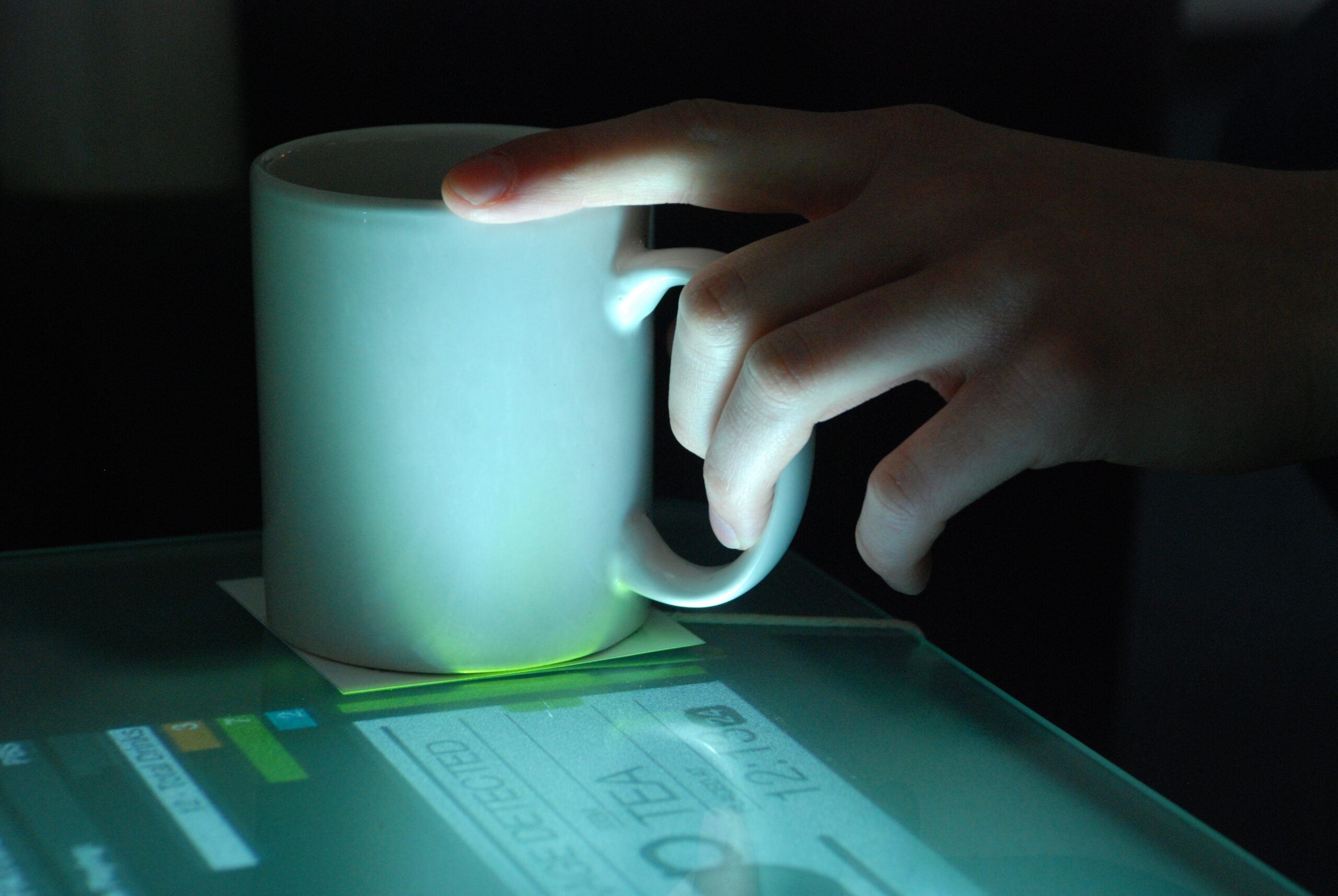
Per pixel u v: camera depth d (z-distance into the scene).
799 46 0.72
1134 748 0.74
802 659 0.59
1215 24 0.76
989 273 0.56
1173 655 0.77
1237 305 0.58
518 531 0.56
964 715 0.57
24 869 0.50
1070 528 0.76
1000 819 0.53
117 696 0.56
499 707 0.56
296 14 0.66
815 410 0.55
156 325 0.67
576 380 0.56
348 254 0.55
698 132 0.57
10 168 0.64
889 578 0.57
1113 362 0.57
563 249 0.55
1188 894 0.51
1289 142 0.74
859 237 0.57
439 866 0.50
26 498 0.66
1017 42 0.74
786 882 0.50
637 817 0.52
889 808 0.53
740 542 0.57
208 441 0.68
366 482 0.56
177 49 0.65
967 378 0.57
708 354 0.56
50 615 0.60
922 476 0.56
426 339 0.55
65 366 0.66
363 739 0.54
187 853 0.51
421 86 0.68
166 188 0.66
